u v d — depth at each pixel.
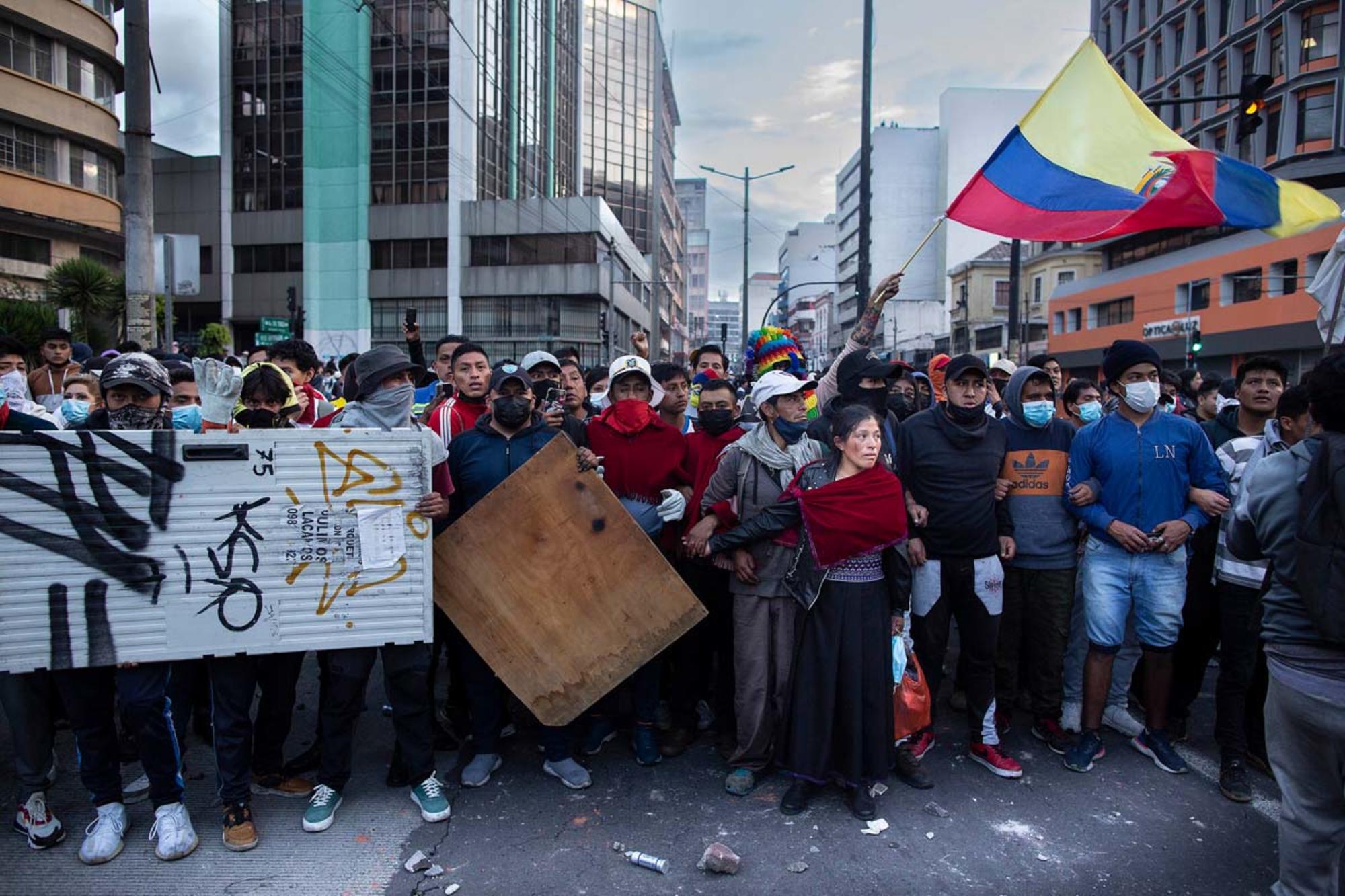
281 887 3.04
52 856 3.21
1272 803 3.67
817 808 3.64
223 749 3.28
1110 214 4.45
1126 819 3.54
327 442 3.28
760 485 3.84
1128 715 4.47
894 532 3.49
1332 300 4.21
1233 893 3.04
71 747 4.18
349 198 43.81
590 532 3.71
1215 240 34.41
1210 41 36.53
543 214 43.78
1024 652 4.80
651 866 3.16
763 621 3.81
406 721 3.52
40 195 23.25
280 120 44.06
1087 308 44.31
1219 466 3.93
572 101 65.56
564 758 3.86
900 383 5.61
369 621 3.34
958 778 3.92
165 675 3.24
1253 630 3.73
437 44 42.97
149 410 3.90
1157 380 4.01
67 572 3.04
